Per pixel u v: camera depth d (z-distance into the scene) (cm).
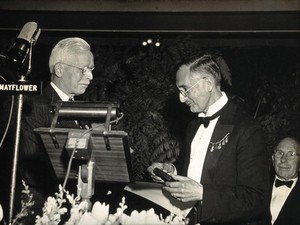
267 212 307
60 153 202
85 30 614
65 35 656
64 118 202
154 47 577
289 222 349
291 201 355
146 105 500
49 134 196
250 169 245
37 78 629
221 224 254
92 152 196
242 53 639
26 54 227
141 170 487
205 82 259
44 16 609
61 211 175
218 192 237
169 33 623
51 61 295
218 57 506
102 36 664
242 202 238
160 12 593
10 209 202
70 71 290
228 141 255
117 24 612
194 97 260
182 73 260
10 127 288
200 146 269
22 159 273
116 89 528
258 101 587
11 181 206
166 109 500
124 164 198
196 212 259
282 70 634
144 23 609
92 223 164
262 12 581
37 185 272
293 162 372
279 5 566
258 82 611
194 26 605
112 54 564
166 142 485
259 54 638
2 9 587
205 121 267
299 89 560
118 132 189
